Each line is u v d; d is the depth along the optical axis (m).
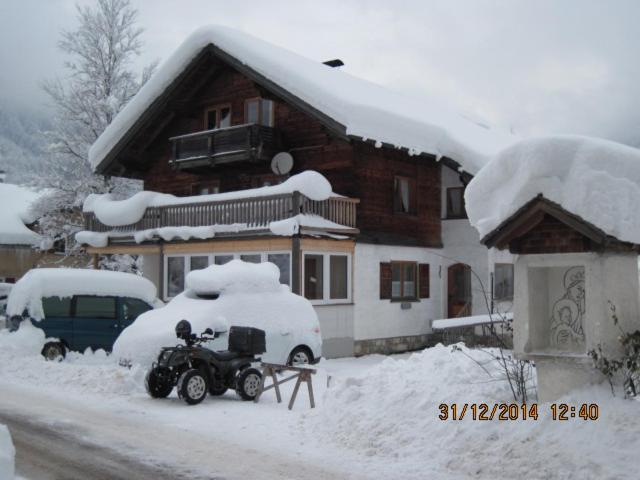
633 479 6.34
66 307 16.94
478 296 23.48
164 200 23.42
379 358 20.30
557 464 6.82
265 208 20.09
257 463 7.89
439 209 24.67
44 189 32.53
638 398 7.35
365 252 21.31
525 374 8.98
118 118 26.08
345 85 23.64
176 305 14.54
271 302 14.89
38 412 10.69
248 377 11.89
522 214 8.12
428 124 22.91
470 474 7.21
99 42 31.91
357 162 21.59
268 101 24.09
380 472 7.46
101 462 7.93
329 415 9.52
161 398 11.98
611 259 7.88
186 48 23.92
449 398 8.65
